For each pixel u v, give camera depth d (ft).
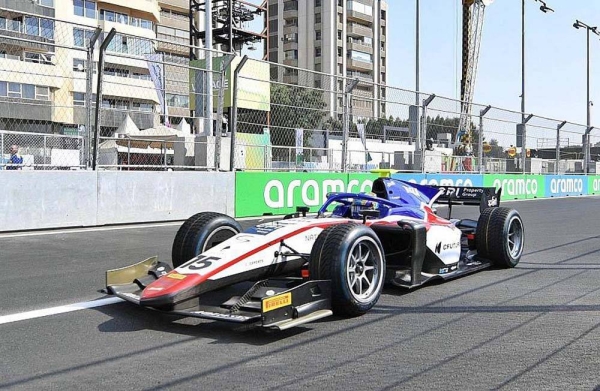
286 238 16.42
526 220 44.93
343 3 285.43
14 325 14.99
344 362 12.25
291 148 46.21
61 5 146.92
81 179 34.91
